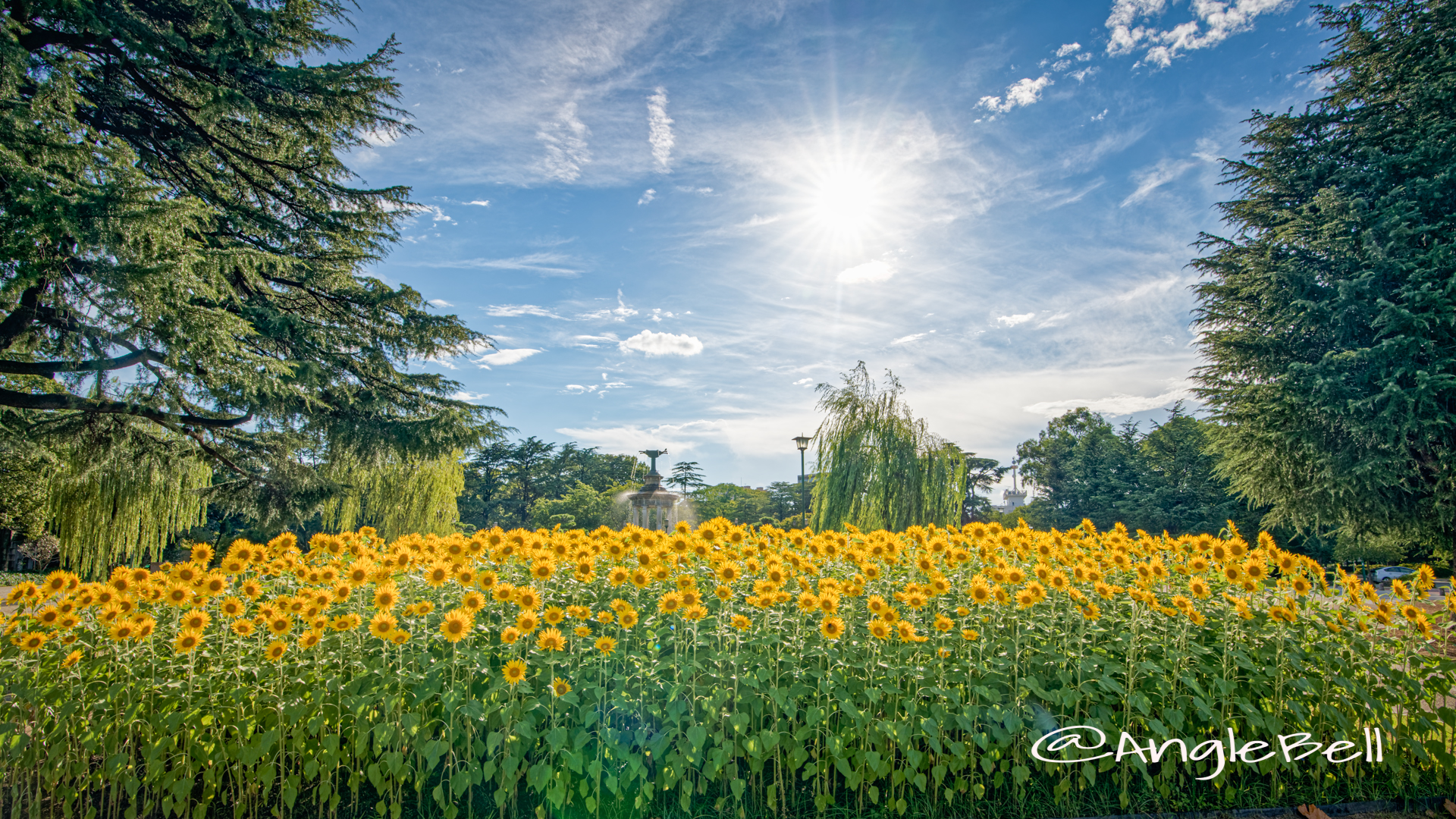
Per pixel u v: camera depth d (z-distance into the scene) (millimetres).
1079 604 3623
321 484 12562
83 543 11773
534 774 2686
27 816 3074
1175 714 3070
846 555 4207
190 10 10133
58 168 7059
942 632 3355
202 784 3201
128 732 2982
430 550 4520
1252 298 16281
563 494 53531
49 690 3051
